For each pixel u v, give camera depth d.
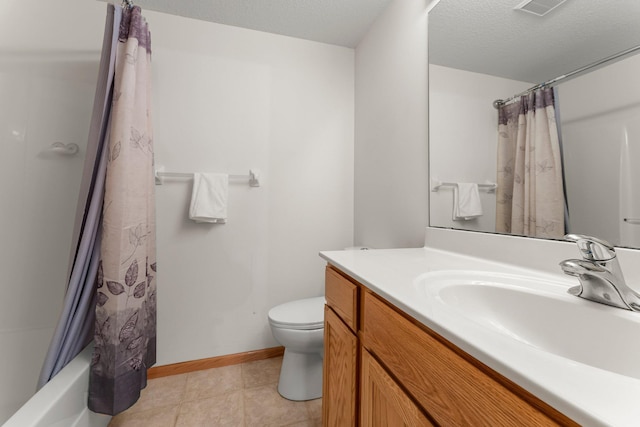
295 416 1.33
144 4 1.58
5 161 1.40
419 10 1.37
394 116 1.56
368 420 0.76
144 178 1.27
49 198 1.46
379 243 1.71
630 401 0.29
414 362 0.57
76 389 0.98
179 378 1.62
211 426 1.26
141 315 1.22
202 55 1.72
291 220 1.89
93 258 1.14
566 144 0.79
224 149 1.76
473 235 1.06
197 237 1.71
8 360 1.35
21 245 1.42
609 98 0.69
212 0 1.56
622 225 0.67
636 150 0.64
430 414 0.52
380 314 0.71
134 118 1.23
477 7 1.07
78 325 1.10
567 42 0.78
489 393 0.40
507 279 0.78
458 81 1.15
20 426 0.75
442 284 0.74
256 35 1.82
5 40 1.42
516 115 0.93
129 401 1.12
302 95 1.92
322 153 1.96
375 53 1.75
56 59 1.48
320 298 1.72
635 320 0.51
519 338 0.65
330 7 1.62
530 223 0.88
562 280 0.75
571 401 0.29
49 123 1.47
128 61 1.18
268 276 1.85
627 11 0.66
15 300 1.40
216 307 1.75
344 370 0.91
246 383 1.58
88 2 1.53
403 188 1.49
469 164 1.10
